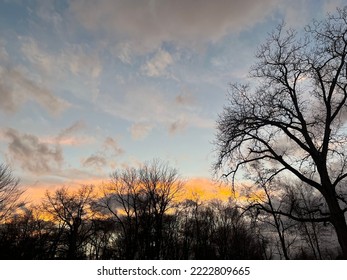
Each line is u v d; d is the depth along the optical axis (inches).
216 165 669.3
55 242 1047.6
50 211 1612.9
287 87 674.2
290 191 879.1
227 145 657.6
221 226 1936.5
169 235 1785.2
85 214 1667.1
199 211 1966.0
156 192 1536.7
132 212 1524.4
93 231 1737.2
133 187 1541.6
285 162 626.2
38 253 890.1
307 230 1391.5
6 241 819.4
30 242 869.2
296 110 657.6
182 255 1802.4
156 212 1521.9
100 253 1850.4
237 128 659.4
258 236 1173.1
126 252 1507.1
